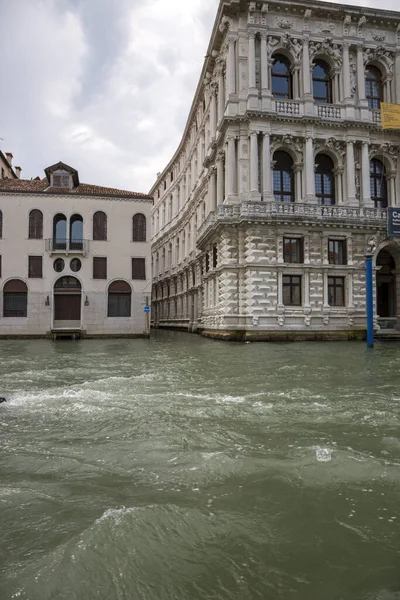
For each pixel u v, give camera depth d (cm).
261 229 3191
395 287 3616
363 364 1584
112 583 320
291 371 1388
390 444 627
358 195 3481
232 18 3412
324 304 3241
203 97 4522
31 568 333
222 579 326
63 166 3666
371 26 3566
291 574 332
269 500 451
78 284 3547
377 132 3494
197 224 4631
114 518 403
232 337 3162
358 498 456
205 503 443
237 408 842
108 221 3588
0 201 3481
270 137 3359
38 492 470
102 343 2942
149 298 3616
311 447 603
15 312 3462
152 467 539
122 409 835
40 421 751
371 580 325
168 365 1577
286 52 3469
